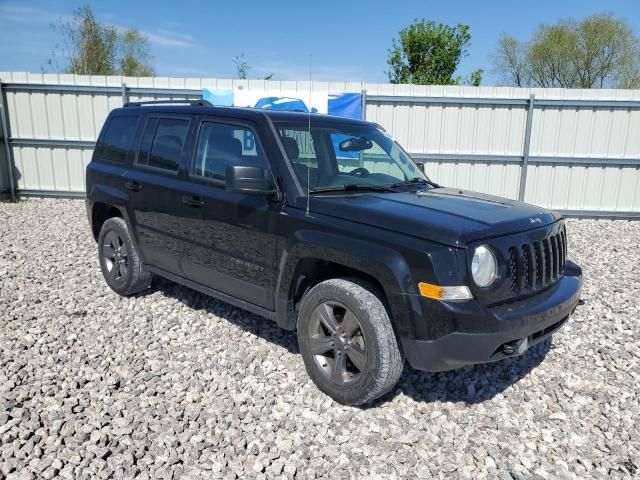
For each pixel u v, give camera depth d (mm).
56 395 3520
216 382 3793
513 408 3594
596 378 4047
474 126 12008
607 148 11852
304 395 3629
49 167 12922
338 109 11859
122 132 5457
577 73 33812
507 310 3154
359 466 2926
